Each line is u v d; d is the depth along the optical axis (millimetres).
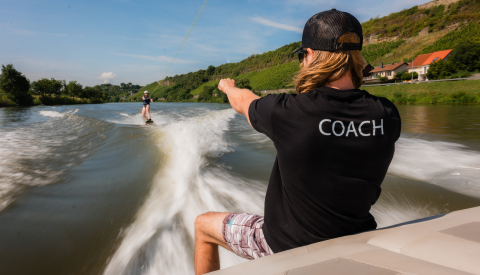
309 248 861
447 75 55562
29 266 1944
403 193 3246
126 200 3061
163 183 3574
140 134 6730
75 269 1919
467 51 53938
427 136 7273
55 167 4328
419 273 562
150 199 3082
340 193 902
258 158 4914
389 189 3375
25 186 3447
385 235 884
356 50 968
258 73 109438
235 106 1194
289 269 666
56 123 10789
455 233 834
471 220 964
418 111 18844
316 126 862
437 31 95125
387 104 964
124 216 2678
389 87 54250
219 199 3021
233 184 3520
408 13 131250
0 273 1853
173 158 4715
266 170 4156
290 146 894
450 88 42906
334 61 944
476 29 77812
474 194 3186
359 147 864
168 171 4059
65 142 6484
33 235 2334
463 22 90062
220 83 1369
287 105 914
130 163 4496
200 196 3090
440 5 122375
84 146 5938
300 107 888
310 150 867
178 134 6355
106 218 2637
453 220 979
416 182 3584
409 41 99000
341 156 866
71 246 2178
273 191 1130
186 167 4238
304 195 939
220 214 1393
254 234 1196
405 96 39312
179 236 2281
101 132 7645
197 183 3521
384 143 887
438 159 4637
